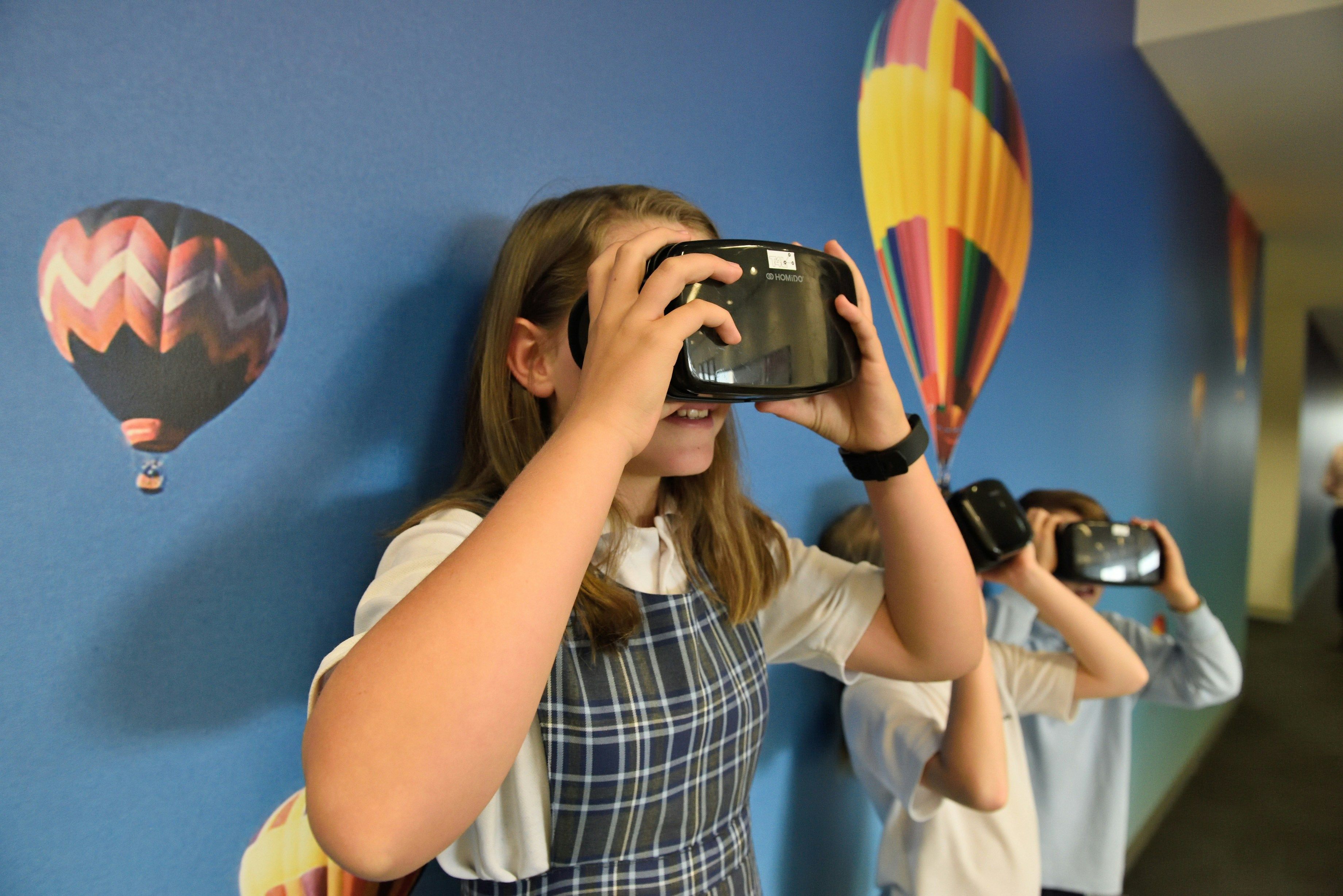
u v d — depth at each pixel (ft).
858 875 4.55
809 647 2.72
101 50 1.71
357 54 2.15
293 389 2.06
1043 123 6.27
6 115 1.60
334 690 1.27
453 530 1.89
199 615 1.90
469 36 2.42
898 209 4.58
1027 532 3.79
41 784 1.68
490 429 2.25
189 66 1.84
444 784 1.23
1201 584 11.81
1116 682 4.21
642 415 1.51
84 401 1.72
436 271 2.37
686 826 2.15
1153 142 8.89
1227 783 11.35
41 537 1.67
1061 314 6.67
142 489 1.81
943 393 5.00
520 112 2.57
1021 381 6.02
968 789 3.11
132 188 1.77
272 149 1.99
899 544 2.37
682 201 2.40
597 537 1.42
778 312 1.83
